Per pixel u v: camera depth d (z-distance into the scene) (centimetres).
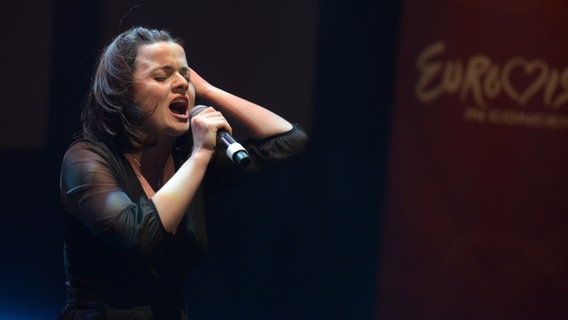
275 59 1111
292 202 1172
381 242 1170
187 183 479
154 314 512
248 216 1170
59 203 1081
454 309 1163
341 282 1199
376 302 1188
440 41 1125
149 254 465
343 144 1162
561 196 1131
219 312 1181
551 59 1116
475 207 1145
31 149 1070
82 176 479
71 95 1056
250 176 584
